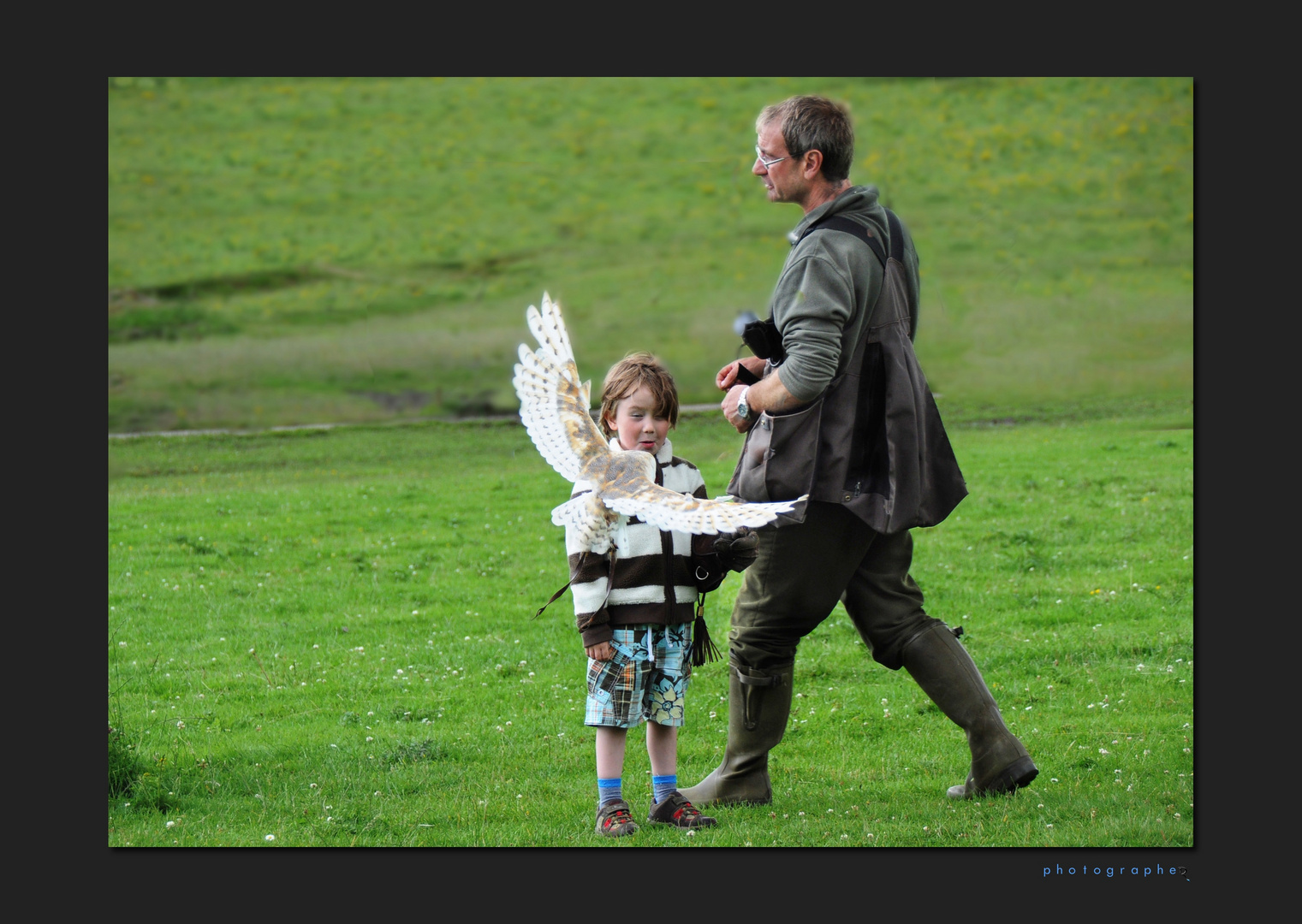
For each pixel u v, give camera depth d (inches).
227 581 1930.4
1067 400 3954.2
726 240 6486.2
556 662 1491.1
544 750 1171.3
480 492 2731.3
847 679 1380.4
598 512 756.6
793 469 919.7
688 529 570.3
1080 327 5004.9
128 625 1676.9
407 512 2491.4
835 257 896.3
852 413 918.4
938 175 6668.3
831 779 1073.5
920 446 928.3
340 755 1171.9
